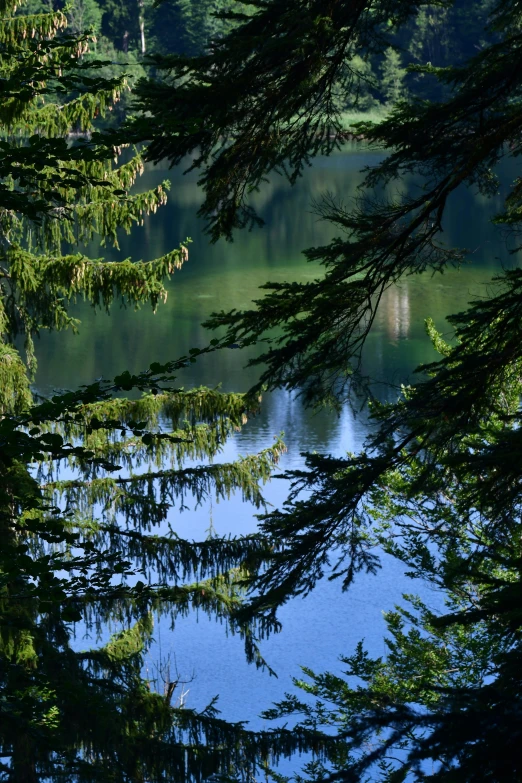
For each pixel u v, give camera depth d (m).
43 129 17.52
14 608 15.88
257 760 18.41
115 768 16.08
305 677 28.81
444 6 8.73
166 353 55.53
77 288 18.47
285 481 38.72
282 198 107.62
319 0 8.48
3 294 18.97
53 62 8.55
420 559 19.92
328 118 9.16
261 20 8.67
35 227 18.48
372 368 48.31
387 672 20.77
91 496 19.72
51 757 15.92
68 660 16.98
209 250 85.56
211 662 30.48
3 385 17.86
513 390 13.94
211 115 8.45
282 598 9.15
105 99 17.48
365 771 4.56
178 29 122.88
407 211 9.34
